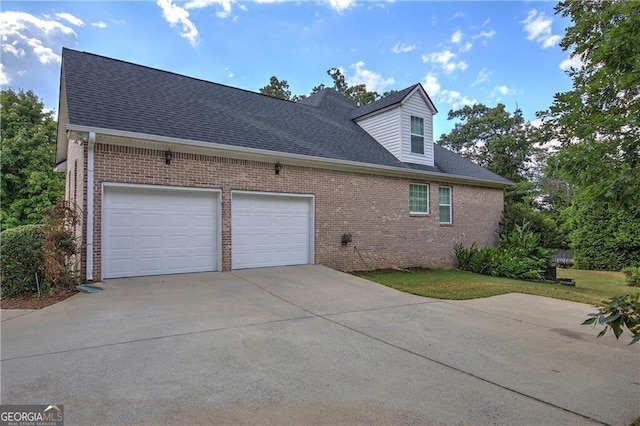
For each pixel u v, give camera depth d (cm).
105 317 560
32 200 1875
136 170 820
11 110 2077
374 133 1504
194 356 420
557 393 348
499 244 1568
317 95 1745
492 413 307
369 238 1232
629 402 332
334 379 369
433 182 1433
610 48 346
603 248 1794
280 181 1038
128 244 829
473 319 627
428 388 353
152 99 986
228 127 1016
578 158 366
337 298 743
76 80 909
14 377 355
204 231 929
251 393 333
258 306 655
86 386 339
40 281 729
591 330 571
